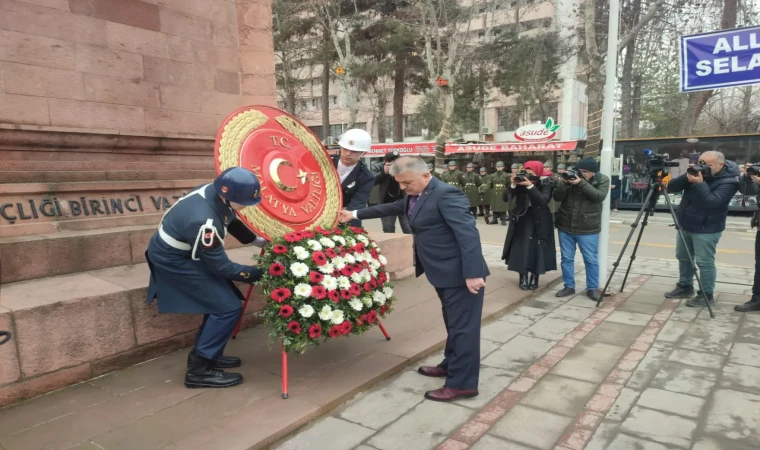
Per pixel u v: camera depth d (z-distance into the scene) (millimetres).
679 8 18172
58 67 4219
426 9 19125
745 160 13711
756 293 4898
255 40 6004
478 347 3158
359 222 4734
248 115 3641
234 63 5758
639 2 18781
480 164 18484
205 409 2896
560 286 6156
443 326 4410
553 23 24625
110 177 4500
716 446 2602
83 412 2834
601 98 13844
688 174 4727
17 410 2832
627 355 3863
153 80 4945
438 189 3098
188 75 5266
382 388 3340
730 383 3340
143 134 4793
